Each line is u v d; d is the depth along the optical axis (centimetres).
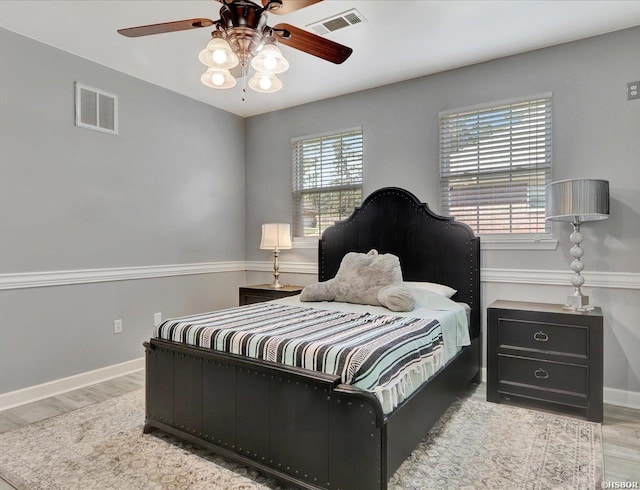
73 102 317
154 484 187
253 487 185
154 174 380
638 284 277
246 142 484
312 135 430
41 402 289
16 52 284
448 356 253
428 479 189
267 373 187
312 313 268
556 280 304
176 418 225
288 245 418
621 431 240
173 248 399
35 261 294
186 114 412
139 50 312
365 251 379
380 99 386
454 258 337
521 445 222
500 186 330
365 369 167
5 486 187
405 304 271
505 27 280
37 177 296
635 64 279
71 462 207
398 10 257
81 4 249
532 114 317
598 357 253
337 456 168
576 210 262
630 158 281
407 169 372
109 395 303
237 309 287
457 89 346
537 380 272
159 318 385
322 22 271
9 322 281
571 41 300
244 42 192
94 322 332
